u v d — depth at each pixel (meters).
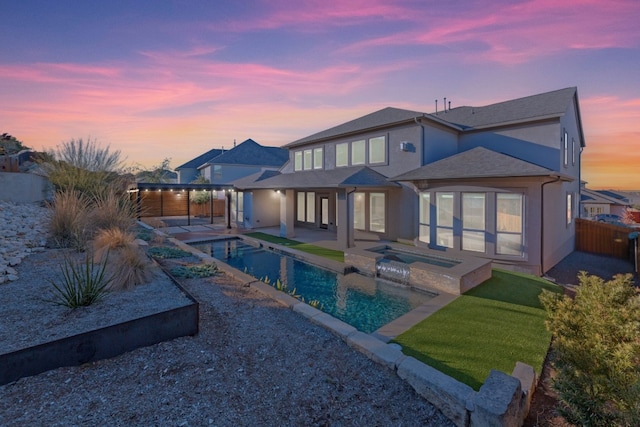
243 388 3.34
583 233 14.76
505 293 7.50
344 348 4.34
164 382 3.34
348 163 16.62
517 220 10.12
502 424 2.70
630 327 3.34
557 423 3.22
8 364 3.17
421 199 12.56
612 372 3.00
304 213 20.64
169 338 4.23
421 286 8.24
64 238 8.60
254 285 7.00
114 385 3.24
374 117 17.19
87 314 4.46
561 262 11.88
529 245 9.88
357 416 3.05
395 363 3.77
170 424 2.74
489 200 10.49
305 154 19.69
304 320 5.27
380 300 7.62
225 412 2.96
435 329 5.43
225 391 3.26
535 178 9.65
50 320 4.22
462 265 8.41
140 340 3.99
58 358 3.44
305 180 15.91
